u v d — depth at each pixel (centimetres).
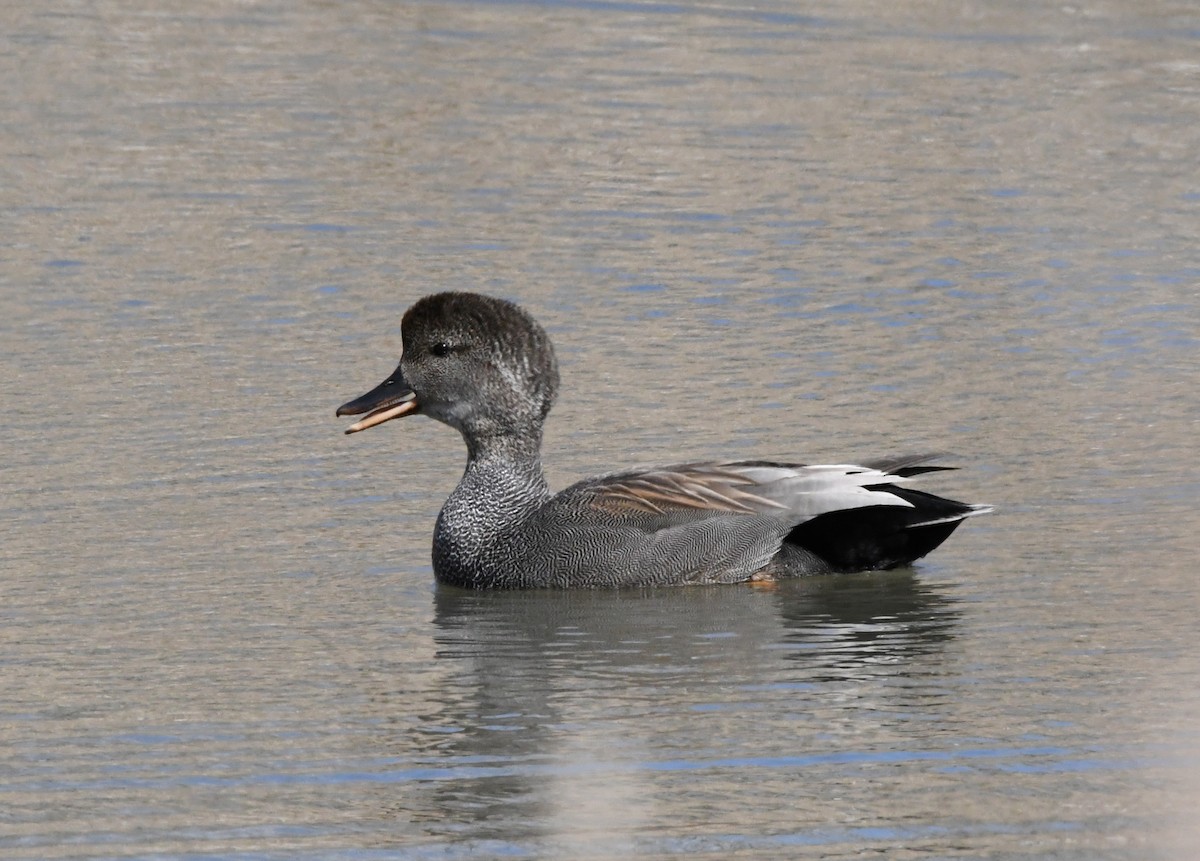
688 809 1023
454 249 2308
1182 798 1032
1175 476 1622
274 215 2416
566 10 3447
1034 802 1029
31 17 3331
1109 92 3052
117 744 1113
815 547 1435
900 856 966
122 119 2797
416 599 1394
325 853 973
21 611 1330
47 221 2362
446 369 1467
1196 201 2556
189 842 986
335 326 2038
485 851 975
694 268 2258
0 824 1008
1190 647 1265
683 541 1421
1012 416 1788
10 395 1809
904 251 2336
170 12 3394
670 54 3197
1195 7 3516
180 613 1337
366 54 3175
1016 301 2164
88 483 1598
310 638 1298
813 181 2611
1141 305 2150
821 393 1852
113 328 2012
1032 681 1211
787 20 3422
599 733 1135
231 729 1138
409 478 1642
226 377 1880
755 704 1179
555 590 1424
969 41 3319
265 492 1595
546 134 2784
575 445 1697
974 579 1413
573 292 2164
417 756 1097
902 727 1138
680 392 1850
